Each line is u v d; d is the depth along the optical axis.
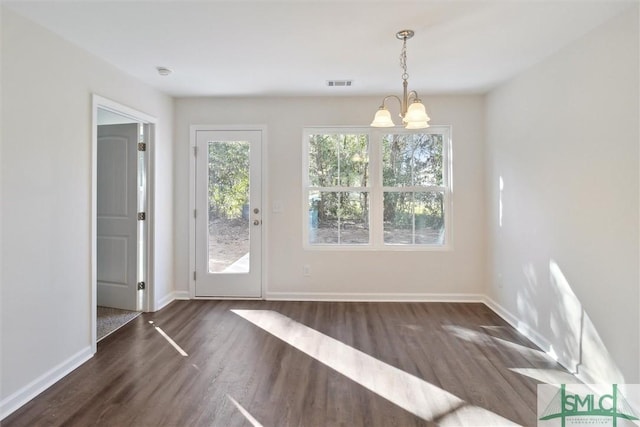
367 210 4.19
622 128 2.07
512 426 1.92
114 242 3.84
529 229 3.07
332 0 2.06
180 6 2.11
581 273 2.42
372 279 4.13
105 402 2.12
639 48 1.95
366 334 3.14
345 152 4.19
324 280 4.15
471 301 4.07
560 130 2.64
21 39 2.15
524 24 2.30
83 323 2.66
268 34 2.48
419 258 4.10
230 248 4.19
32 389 2.20
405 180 4.18
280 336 3.09
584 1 2.00
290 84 3.59
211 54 2.81
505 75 3.30
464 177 4.04
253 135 4.12
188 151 4.15
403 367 2.54
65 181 2.50
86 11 2.14
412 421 1.95
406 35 2.47
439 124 4.04
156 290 3.79
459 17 2.24
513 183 3.35
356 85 3.62
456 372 2.48
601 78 2.23
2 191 2.03
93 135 2.77
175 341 2.99
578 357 2.45
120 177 3.79
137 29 2.39
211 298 4.19
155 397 2.17
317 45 2.65
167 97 3.99
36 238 2.26
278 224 4.15
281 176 4.12
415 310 3.78
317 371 2.48
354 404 2.10
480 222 4.05
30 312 2.21
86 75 2.71
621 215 2.08
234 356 2.71
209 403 2.11
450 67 3.09
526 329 3.12
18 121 2.13
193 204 4.16
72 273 2.56
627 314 2.05
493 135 3.77
